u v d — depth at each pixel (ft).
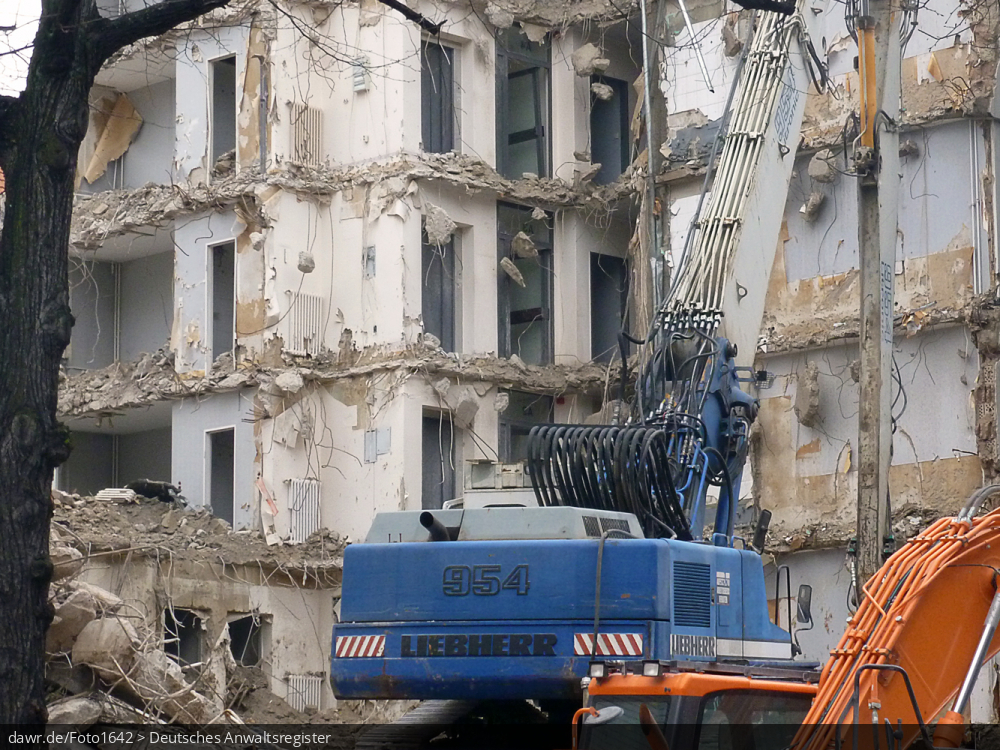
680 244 192.75
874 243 108.78
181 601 164.25
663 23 197.88
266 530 177.58
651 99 197.06
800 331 179.42
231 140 195.52
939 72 171.94
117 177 212.84
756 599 95.09
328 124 191.62
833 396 176.86
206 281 189.78
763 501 179.93
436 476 185.98
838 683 73.72
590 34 207.51
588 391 200.75
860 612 75.97
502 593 85.71
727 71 191.52
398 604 87.56
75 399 198.08
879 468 106.11
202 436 187.21
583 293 203.92
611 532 88.28
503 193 196.34
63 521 159.63
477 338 192.24
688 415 101.60
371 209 186.19
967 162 170.60
